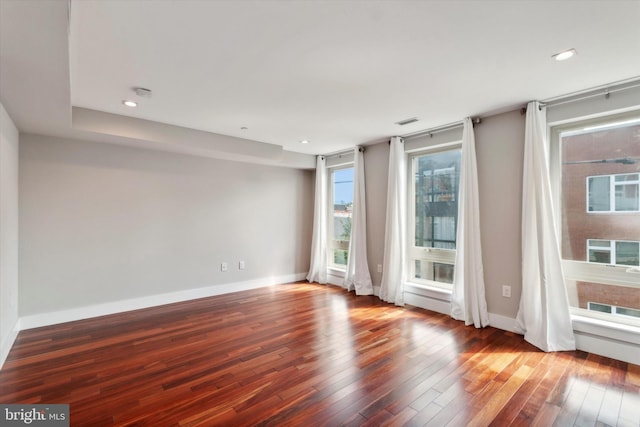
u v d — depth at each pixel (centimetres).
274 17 174
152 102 305
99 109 325
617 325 265
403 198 430
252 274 519
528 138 302
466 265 347
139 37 193
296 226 578
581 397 208
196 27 183
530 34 191
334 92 281
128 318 365
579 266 292
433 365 252
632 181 266
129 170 396
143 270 408
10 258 284
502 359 262
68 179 354
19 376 234
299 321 356
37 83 209
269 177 541
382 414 191
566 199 300
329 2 162
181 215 441
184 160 444
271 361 259
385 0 160
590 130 288
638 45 202
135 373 239
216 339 305
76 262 359
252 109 326
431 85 266
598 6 164
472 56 218
